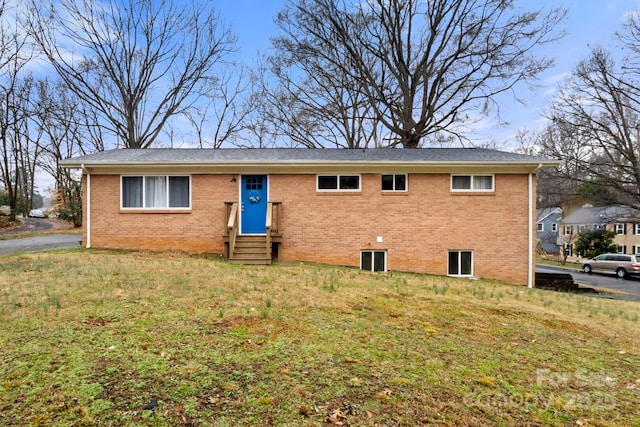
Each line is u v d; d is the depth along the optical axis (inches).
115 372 128.1
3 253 431.2
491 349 170.4
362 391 123.3
